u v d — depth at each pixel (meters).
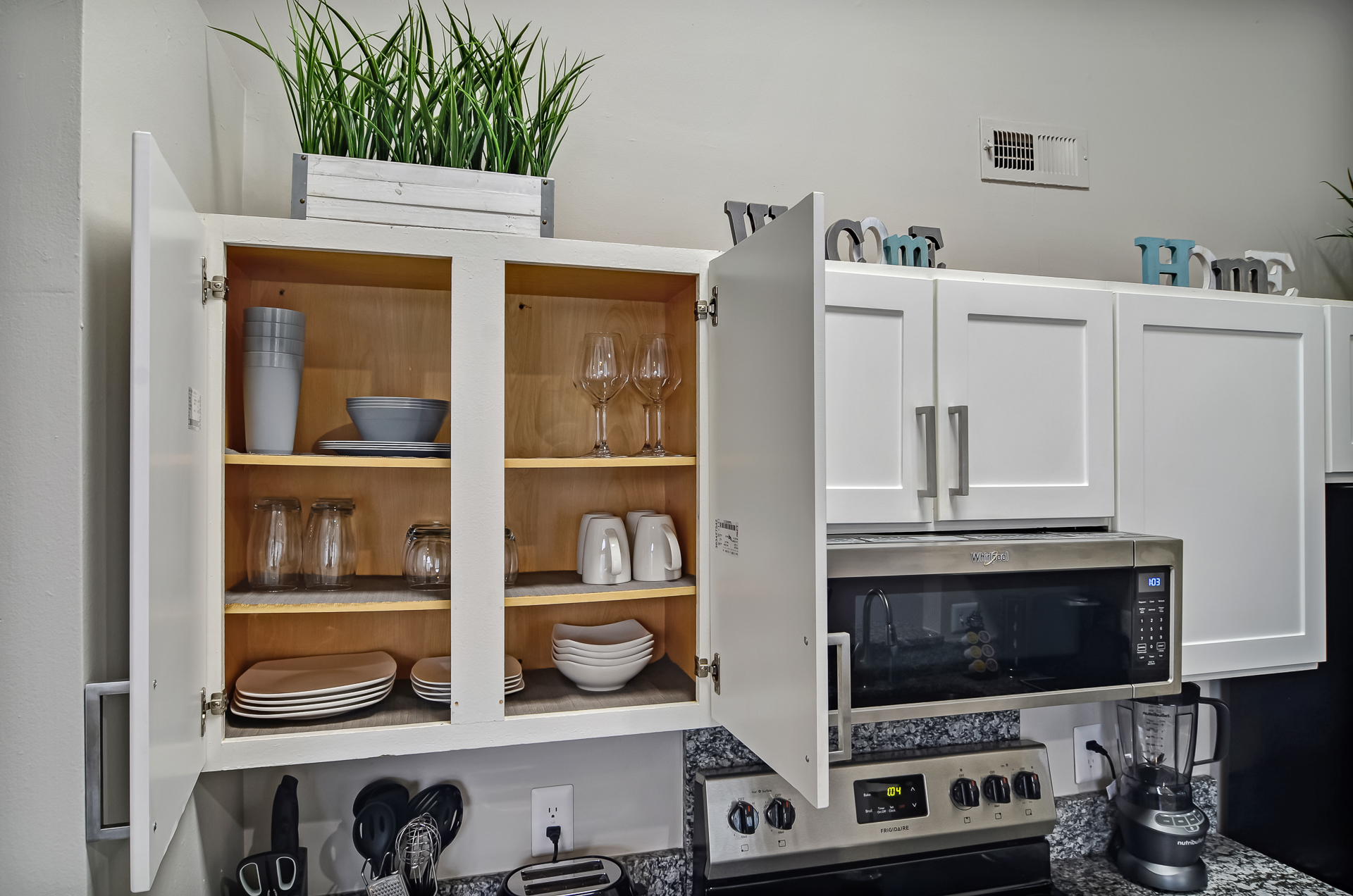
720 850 1.38
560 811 1.44
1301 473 1.52
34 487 0.80
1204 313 1.44
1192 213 1.94
